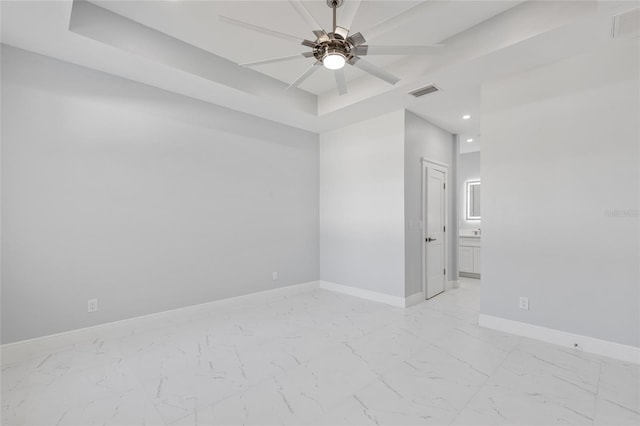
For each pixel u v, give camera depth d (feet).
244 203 13.53
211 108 12.44
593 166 8.39
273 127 14.69
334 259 16.01
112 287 10.00
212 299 12.40
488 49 8.55
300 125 15.34
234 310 12.73
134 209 10.49
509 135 9.87
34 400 6.46
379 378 7.30
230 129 13.06
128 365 7.97
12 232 8.38
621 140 7.98
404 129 13.03
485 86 10.37
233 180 13.16
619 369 7.50
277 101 12.48
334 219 15.99
